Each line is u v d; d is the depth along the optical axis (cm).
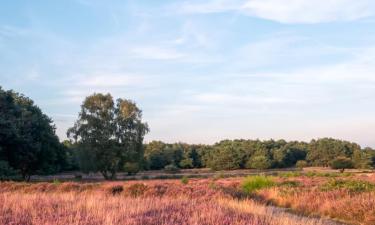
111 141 7938
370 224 1471
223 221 959
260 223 980
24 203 1242
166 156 14050
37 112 7169
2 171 5256
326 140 15538
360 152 13575
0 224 904
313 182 3325
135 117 8306
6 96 6112
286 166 14700
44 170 6831
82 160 7869
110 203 1295
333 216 1661
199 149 15312
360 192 2066
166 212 1075
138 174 9969
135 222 914
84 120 8006
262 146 14600
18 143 5731
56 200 1416
